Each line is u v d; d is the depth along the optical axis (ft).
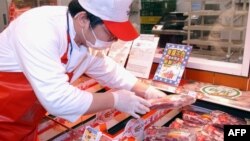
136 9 5.74
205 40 4.96
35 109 3.46
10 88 3.14
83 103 2.79
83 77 5.26
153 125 3.99
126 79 3.96
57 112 2.75
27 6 6.66
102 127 3.61
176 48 4.80
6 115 3.26
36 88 2.66
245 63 4.23
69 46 3.11
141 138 3.77
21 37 2.71
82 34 2.97
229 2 4.57
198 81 4.88
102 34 2.91
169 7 5.43
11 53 3.04
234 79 4.47
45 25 2.81
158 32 5.49
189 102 3.75
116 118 3.97
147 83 4.55
